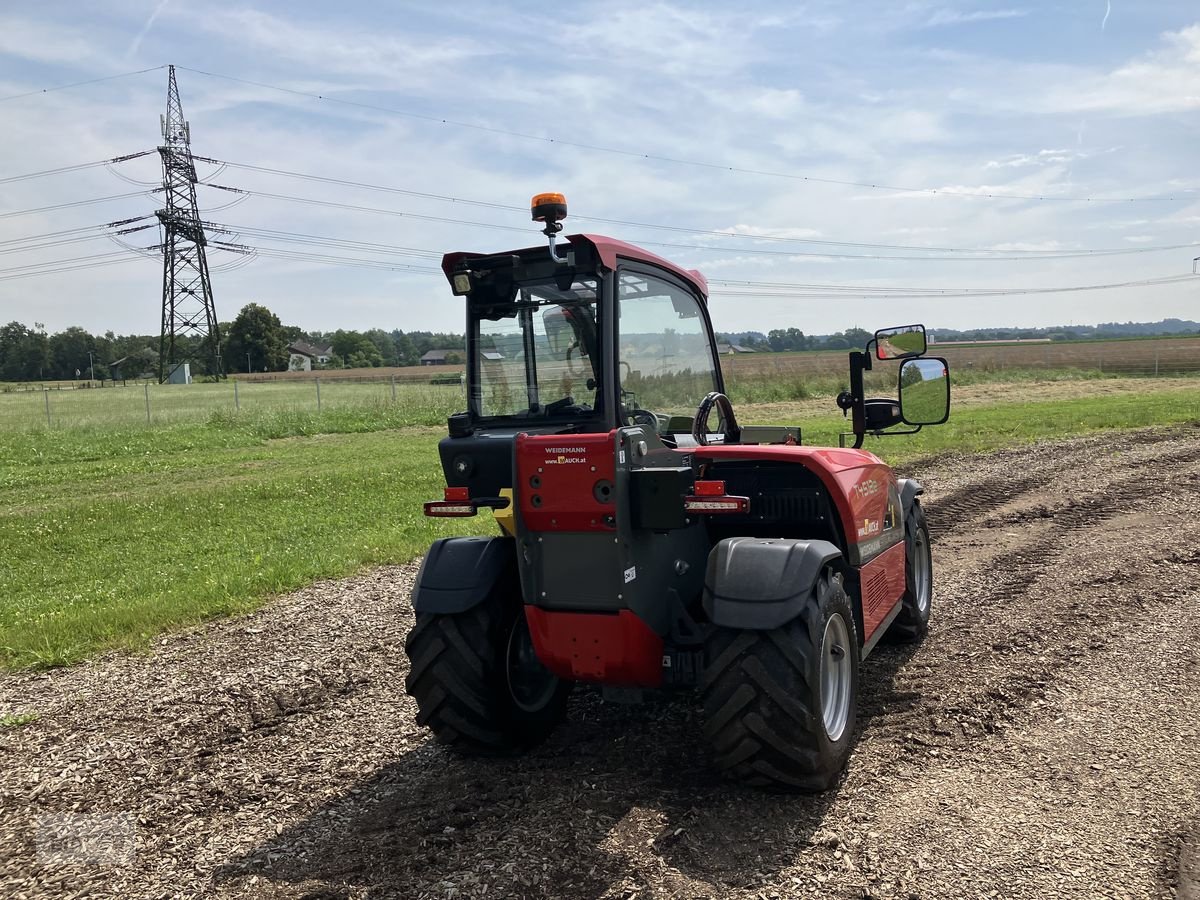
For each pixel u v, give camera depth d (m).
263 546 9.41
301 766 4.20
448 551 4.11
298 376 87.06
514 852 3.23
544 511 3.53
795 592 3.41
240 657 5.81
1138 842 3.09
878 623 4.58
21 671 5.81
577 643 3.62
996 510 9.80
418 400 30.77
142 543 10.05
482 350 4.07
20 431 24.17
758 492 4.54
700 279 4.77
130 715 4.93
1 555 9.70
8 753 4.49
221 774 4.14
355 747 4.38
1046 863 2.97
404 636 6.09
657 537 3.77
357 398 34.09
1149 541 7.74
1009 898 2.79
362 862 3.25
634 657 3.57
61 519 11.68
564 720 4.57
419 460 16.72
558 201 3.77
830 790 3.59
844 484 4.13
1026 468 12.74
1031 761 3.75
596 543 3.49
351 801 3.79
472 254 3.95
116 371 129.12
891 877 2.93
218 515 11.48
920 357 4.98
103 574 8.67
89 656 6.01
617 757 4.08
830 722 3.65
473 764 4.10
